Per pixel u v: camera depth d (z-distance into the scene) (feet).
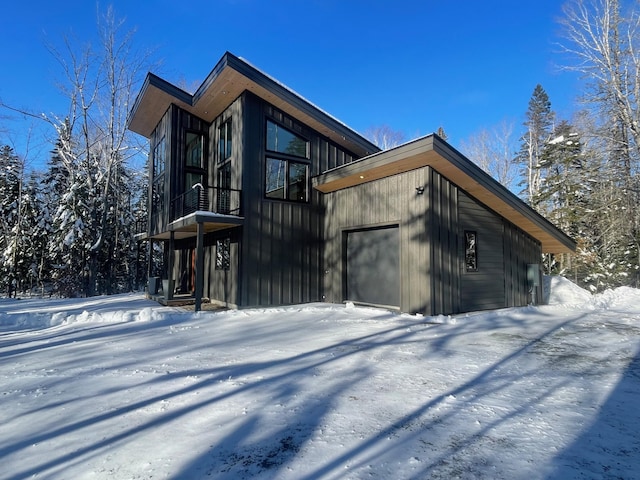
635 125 51.11
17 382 13.41
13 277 65.67
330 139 40.86
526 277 35.94
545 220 34.37
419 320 26.48
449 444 8.43
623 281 63.93
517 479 7.02
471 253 31.19
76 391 12.30
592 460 7.71
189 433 9.11
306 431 9.16
